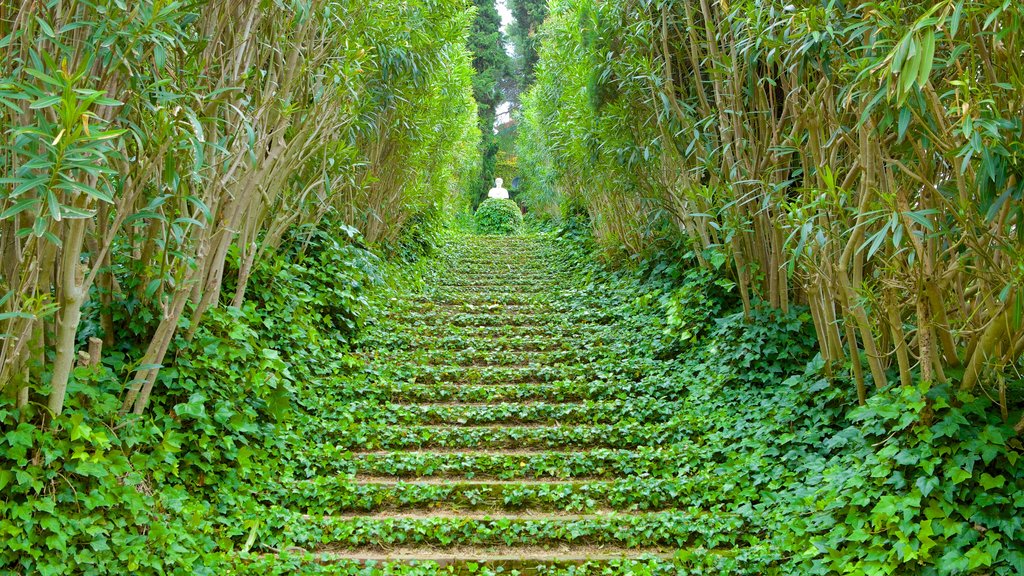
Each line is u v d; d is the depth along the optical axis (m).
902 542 2.96
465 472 4.35
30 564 2.60
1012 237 3.24
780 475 3.91
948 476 3.04
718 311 5.86
